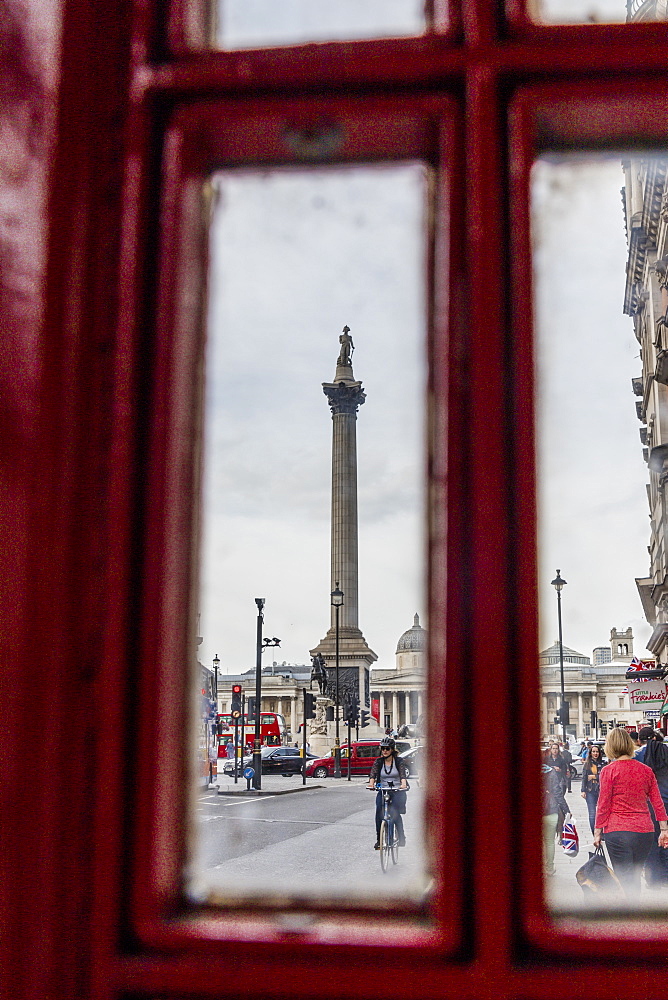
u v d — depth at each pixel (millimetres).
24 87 1217
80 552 1185
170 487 1213
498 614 1104
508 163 1198
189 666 1270
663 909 1161
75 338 1204
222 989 1080
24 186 1203
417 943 1069
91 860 1132
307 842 14719
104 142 1256
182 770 1241
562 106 1213
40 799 1124
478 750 1083
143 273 1233
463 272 1187
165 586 1190
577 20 1238
